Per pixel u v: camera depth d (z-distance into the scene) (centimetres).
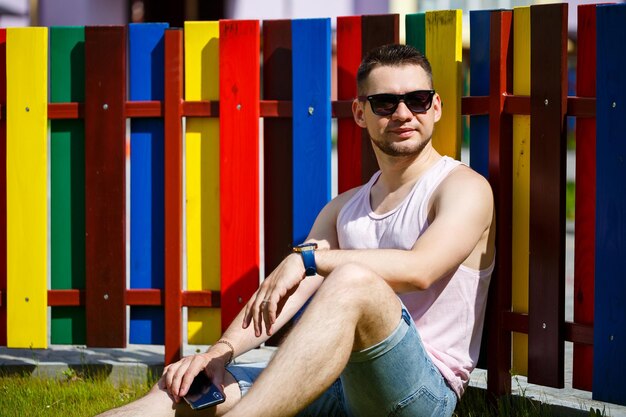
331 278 319
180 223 476
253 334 373
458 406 414
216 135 475
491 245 394
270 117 471
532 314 413
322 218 420
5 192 492
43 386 471
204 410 351
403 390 336
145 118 482
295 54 460
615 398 393
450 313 377
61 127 486
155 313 490
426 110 380
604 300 394
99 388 462
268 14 1484
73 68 484
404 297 380
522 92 420
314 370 307
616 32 384
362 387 338
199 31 473
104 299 484
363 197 403
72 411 416
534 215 411
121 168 478
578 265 411
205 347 562
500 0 1427
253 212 472
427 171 384
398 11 1438
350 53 457
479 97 427
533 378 416
